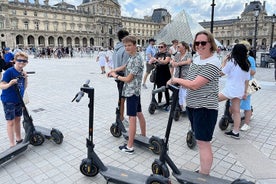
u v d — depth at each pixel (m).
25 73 4.17
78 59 31.89
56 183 3.22
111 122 5.64
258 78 12.51
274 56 11.49
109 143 4.48
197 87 2.68
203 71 2.68
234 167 3.62
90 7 84.69
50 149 4.22
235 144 4.44
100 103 7.40
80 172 3.49
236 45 4.40
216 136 4.82
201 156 3.05
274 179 3.29
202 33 2.74
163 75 6.30
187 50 5.71
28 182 3.24
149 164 3.71
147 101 7.71
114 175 3.13
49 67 19.56
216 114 2.83
